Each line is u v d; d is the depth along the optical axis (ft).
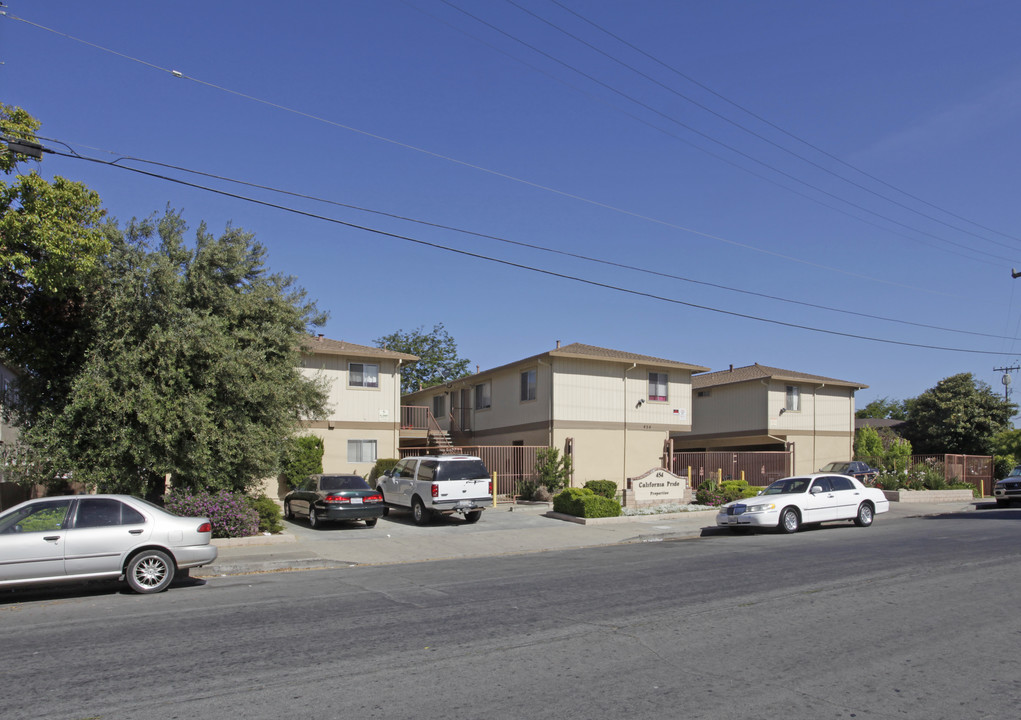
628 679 20.35
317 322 60.39
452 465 68.33
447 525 67.92
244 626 27.02
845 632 25.64
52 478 49.49
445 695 18.95
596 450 100.48
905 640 24.54
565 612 29.17
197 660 22.27
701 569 40.88
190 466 51.13
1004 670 21.18
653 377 106.83
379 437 93.91
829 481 67.10
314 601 32.27
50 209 45.06
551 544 58.39
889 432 137.18
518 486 90.02
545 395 100.07
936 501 99.19
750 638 24.84
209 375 50.31
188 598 33.45
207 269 53.16
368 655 22.77
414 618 28.27
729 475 101.86
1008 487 95.86
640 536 62.18
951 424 137.49
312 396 60.80
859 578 36.88
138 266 49.49
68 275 45.21
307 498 66.54
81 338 50.24
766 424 119.03
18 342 50.01
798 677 20.53
